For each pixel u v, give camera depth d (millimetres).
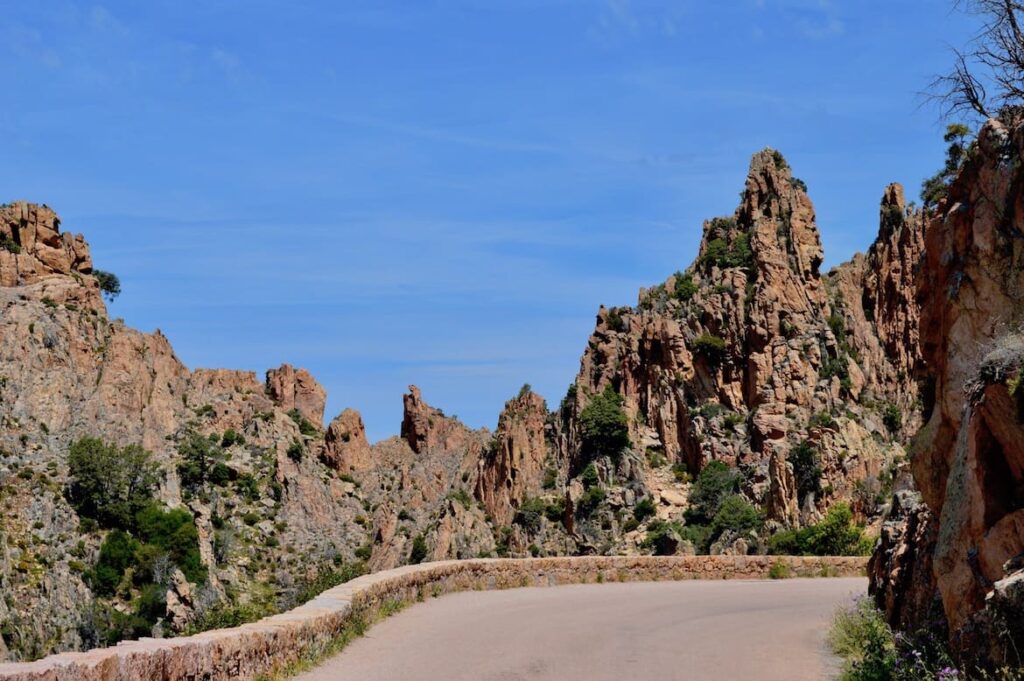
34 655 113188
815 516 104125
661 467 132250
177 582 134875
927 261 21312
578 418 138000
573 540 126688
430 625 26125
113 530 141125
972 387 16953
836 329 133000
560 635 25000
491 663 20828
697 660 22047
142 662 13539
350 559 175625
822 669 21359
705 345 136000
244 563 161250
